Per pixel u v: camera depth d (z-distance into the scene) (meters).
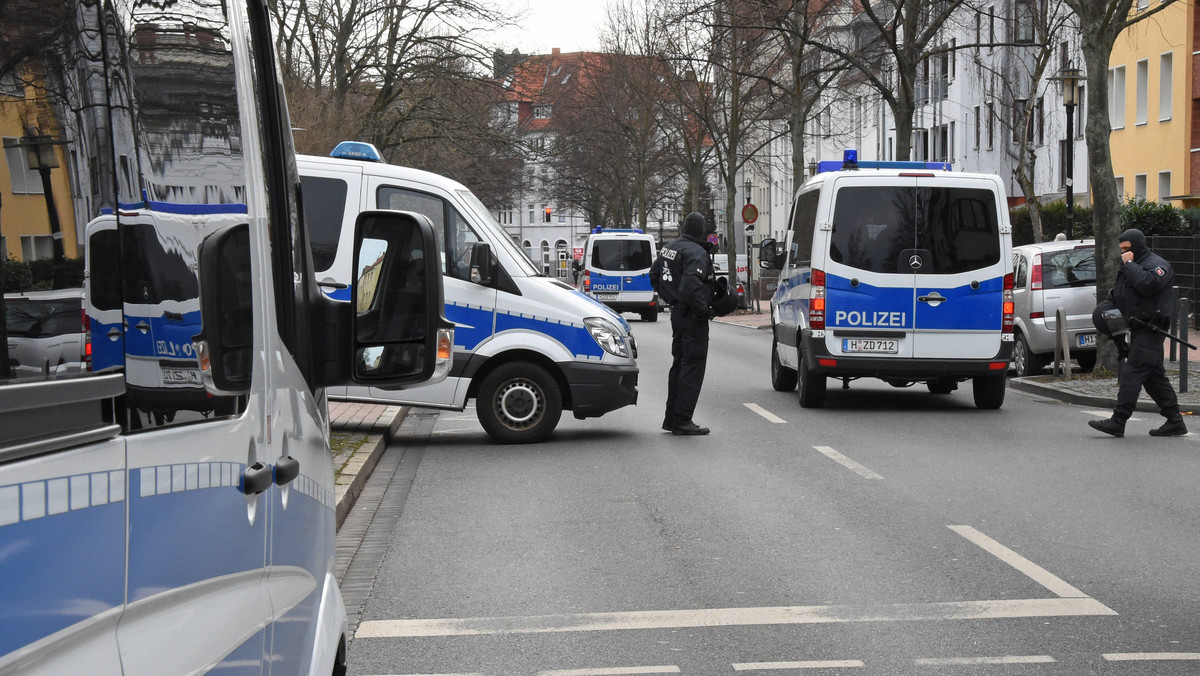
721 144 45.38
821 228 14.42
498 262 11.98
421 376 2.96
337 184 11.63
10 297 1.44
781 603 6.10
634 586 6.48
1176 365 19.12
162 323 1.80
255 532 2.21
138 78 1.81
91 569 1.47
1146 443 11.81
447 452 11.70
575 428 13.38
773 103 39.59
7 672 1.26
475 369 11.92
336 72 32.59
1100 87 18.02
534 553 7.31
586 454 11.38
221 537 1.98
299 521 2.68
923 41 25.83
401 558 7.23
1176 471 10.11
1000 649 5.29
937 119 59.78
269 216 2.57
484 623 5.81
